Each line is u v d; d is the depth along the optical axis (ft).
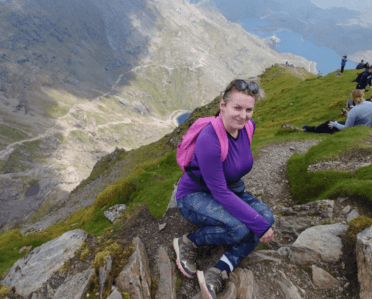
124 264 10.16
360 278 9.11
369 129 28.84
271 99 147.43
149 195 24.44
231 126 7.63
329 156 25.50
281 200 23.34
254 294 9.62
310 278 10.26
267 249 12.85
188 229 14.01
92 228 23.65
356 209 14.92
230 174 8.53
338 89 112.78
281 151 37.37
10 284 10.88
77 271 10.76
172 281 10.25
